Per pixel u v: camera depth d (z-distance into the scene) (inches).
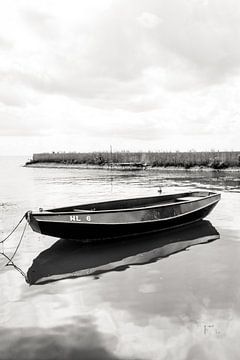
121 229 518.6
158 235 556.7
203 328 245.9
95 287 331.9
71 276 366.9
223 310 273.9
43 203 927.0
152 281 344.8
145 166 3110.2
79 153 4687.5
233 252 448.1
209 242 504.7
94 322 259.6
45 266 403.5
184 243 502.3
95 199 1010.7
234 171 2413.9
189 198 716.0
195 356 213.6
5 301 302.4
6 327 254.8
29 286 338.6
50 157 4753.9
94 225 486.6
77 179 1948.8
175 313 270.8
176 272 371.2
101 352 219.6
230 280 341.4
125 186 1440.7
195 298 298.7
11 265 410.0
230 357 211.9
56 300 302.7
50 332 245.9
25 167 4495.6
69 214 468.8
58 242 518.3
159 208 560.1
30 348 225.3
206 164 2664.9
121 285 335.6
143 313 272.5
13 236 553.6
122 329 247.6
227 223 642.8
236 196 1022.4
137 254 450.3
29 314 275.3
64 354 217.8
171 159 2999.5
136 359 211.9
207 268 382.3
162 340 232.4
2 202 951.6
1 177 2223.2
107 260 424.5
